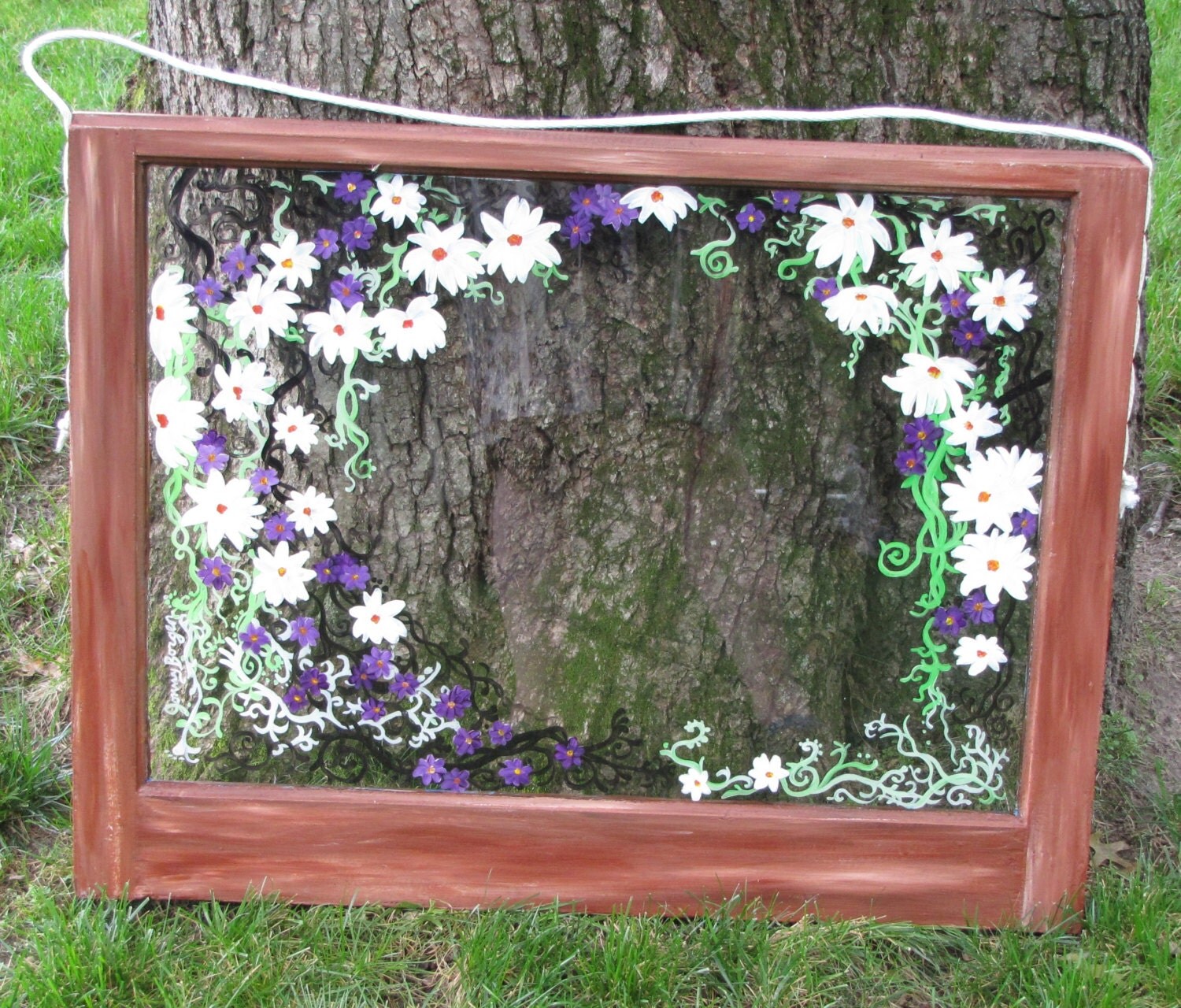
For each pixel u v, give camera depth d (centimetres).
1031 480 137
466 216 135
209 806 137
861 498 142
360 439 142
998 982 129
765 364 139
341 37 136
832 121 138
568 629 146
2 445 212
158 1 151
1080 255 128
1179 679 183
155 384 138
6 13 409
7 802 149
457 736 146
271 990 125
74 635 134
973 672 142
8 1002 122
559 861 139
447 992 127
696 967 129
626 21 133
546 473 144
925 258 134
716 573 145
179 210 136
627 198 134
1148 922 134
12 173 281
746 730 146
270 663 145
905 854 138
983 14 138
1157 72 345
